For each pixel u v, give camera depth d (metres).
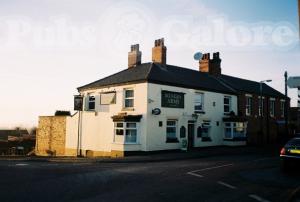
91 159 20.47
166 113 25.11
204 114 28.48
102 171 14.33
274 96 38.75
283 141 35.62
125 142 23.98
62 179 12.13
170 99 25.56
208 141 28.67
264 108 36.81
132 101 25.23
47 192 9.69
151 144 23.80
